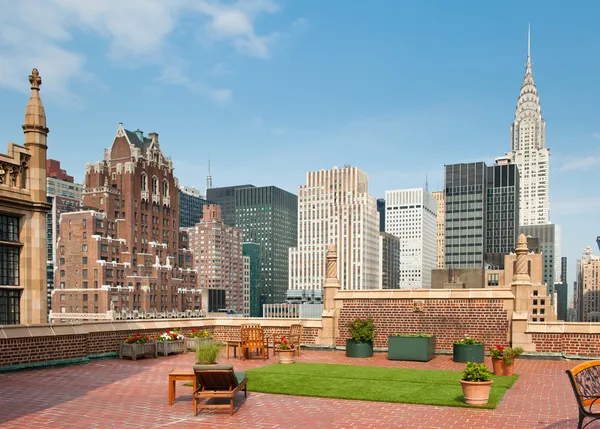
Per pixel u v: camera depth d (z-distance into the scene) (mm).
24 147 21312
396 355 22094
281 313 190000
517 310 22922
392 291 25281
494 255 174875
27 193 21219
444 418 11789
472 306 23828
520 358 22391
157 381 16641
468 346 21344
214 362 14719
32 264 21188
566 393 14727
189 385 15688
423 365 20672
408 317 24859
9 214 20438
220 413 12305
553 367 19859
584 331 21688
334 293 26328
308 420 11641
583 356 21594
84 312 128750
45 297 21641
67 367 19719
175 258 158625
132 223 142250
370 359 22422
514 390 15195
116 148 147750
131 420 11609
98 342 22109
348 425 11219
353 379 16906
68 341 20484
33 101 21656
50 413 12227
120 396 14227
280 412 12398
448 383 16188
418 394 14391
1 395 14352
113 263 131875
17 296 20797
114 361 21406
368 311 25578
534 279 133250
